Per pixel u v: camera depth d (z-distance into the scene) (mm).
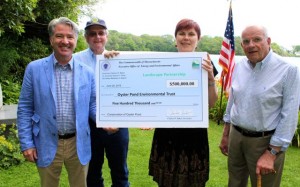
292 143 6484
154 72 2730
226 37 6555
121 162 3576
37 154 2711
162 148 2814
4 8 6336
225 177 4664
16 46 9438
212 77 2676
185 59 2678
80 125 2705
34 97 2666
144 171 4750
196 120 2695
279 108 2797
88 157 2816
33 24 9750
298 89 2688
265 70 2793
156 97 2740
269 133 2830
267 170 2760
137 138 6570
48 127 2650
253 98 2824
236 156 3107
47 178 2738
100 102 2807
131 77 2762
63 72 2689
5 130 5379
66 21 2623
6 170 4488
